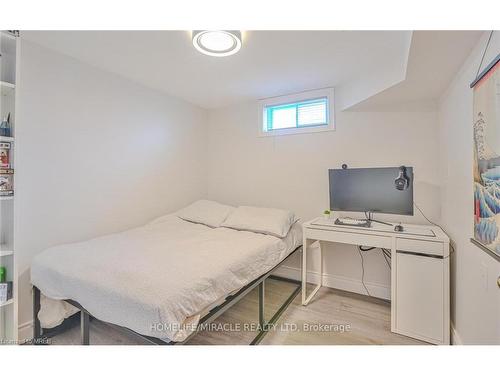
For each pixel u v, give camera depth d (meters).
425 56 1.45
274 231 2.29
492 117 1.11
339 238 2.16
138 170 2.61
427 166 2.28
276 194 3.06
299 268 2.93
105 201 2.31
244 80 2.53
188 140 3.24
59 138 1.97
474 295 1.40
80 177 2.11
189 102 3.24
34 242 1.82
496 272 1.15
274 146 3.07
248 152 3.25
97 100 2.23
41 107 1.86
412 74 1.69
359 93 2.35
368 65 2.16
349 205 2.42
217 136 3.50
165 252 1.73
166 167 2.94
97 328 1.91
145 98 2.67
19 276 1.74
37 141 1.84
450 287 1.83
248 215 2.58
